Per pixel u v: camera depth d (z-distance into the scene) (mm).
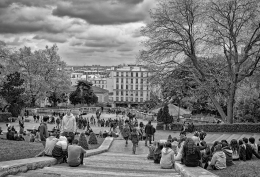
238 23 41188
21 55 83188
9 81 64062
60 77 90812
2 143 19656
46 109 89562
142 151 25938
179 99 75062
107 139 31562
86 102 122500
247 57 40812
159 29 43031
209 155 16016
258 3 39344
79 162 14125
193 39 42469
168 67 43812
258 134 38406
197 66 42750
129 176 11531
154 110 68500
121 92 171625
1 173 10695
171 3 42031
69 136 18562
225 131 40594
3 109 67438
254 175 12570
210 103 71188
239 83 46031
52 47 88250
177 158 16125
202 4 41500
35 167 12719
